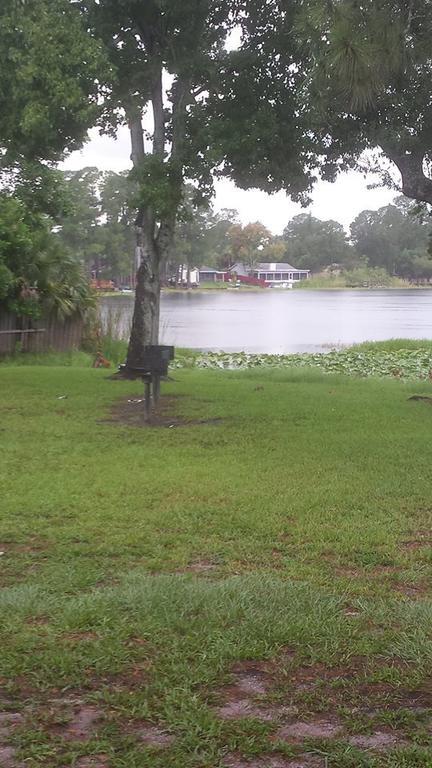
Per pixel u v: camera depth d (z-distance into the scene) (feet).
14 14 37.73
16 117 40.06
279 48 40.19
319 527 19.83
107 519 20.34
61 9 37.99
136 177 41.50
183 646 13.00
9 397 40.98
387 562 17.65
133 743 10.32
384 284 424.05
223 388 46.44
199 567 17.26
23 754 10.08
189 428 33.27
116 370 55.72
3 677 12.03
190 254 340.39
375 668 12.48
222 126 39.42
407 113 37.11
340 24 27.40
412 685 11.91
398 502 22.17
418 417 36.58
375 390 48.03
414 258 427.33
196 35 40.57
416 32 30.25
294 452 28.63
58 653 12.59
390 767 9.91
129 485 23.62
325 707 11.38
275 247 433.48
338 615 14.38
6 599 14.76
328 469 26.02
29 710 11.12
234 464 26.68
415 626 13.93
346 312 182.80
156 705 11.23
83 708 11.23
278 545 18.58
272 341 106.93
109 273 261.24
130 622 13.85
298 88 39.17
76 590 15.60
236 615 14.19
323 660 12.73
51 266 71.00
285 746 10.30
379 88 29.45
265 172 41.45
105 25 39.40
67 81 36.94
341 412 37.68
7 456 27.43
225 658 12.69
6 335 67.56
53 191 73.41
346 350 89.40
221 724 10.73
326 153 41.70
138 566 17.08
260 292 354.54
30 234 69.36
